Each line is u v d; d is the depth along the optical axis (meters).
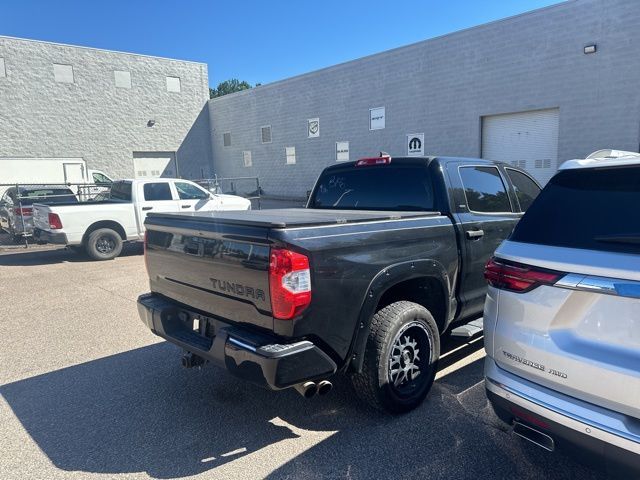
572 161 2.64
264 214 3.88
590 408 2.14
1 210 13.88
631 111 13.21
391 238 3.34
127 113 27.67
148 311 3.77
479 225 4.19
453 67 17.36
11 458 3.07
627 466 2.03
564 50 14.34
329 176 5.06
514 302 2.44
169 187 11.43
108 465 2.98
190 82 29.98
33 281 8.46
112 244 10.70
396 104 19.66
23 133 24.41
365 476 2.82
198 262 3.34
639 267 2.00
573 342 2.20
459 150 17.50
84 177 18.39
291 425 3.42
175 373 4.38
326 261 2.90
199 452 3.11
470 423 3.38
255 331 2.96
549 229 2.47
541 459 2.95
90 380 4.24
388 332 3.28
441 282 3.79
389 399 3.38
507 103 15.88
